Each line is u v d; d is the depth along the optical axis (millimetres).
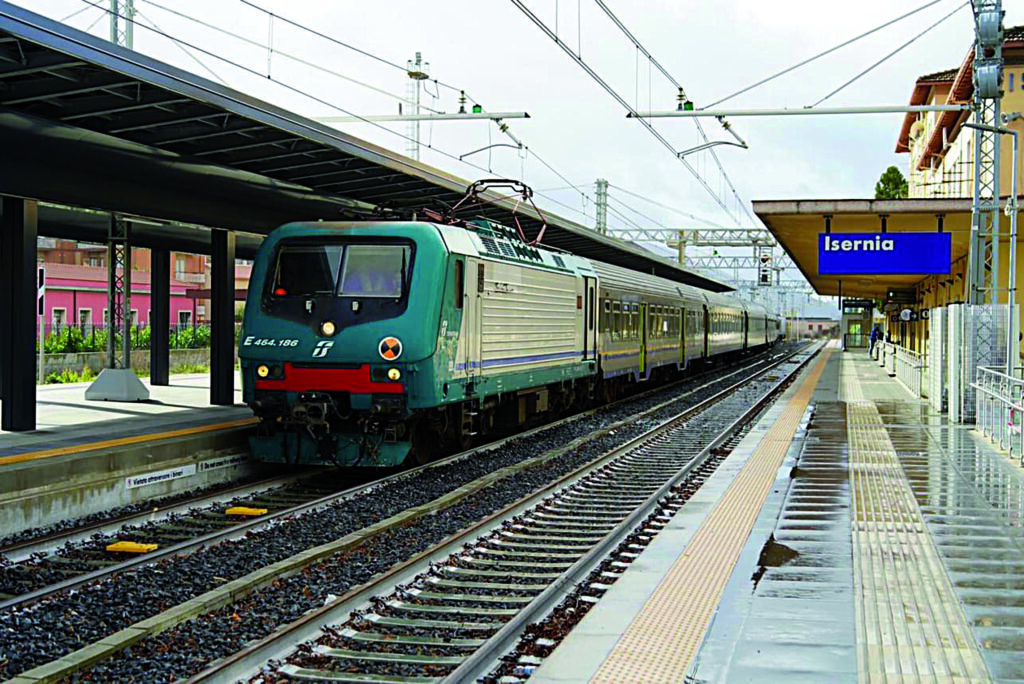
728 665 5418
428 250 12562
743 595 6906
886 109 18219
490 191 19047
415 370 12219
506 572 8352
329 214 17469
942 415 21016
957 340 19062
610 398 25172
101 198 13172
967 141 29812
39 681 5336
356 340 12289
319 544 9141
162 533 9859
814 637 5922
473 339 13891
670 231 56000
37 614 6836
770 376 39156
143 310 46219
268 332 12719
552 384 19438
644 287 27766
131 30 17875
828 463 13680
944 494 11117
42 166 12062
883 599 6770
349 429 12695
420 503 11188
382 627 6703
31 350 13406
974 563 7832
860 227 23859
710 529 9258
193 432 12797
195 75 10844
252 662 5762
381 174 16188
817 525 9406
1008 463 13617
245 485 12086
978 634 5973
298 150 14109
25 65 9922
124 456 11164
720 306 42812
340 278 12695
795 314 138000
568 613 7039
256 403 12750
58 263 44500
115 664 5766
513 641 6273
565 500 11797
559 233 24547
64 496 10227
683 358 33906
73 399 18969
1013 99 28031
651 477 13523
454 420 14508
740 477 12477
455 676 5352
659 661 5500
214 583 7770
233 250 18047
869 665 5402
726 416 22281
